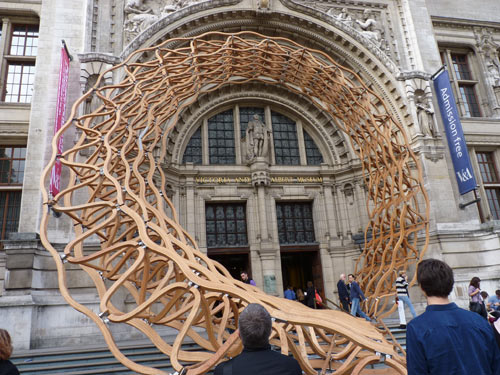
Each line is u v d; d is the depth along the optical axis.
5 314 12.33
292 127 23.42
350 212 21.38
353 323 7.08
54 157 8.66
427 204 14.04
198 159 21.42
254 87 22.59
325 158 22.69
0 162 18.14
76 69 17.38
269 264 19.73
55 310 13.30
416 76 21.09
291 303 7.36
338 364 6.70
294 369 2.50
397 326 12.62
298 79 16.20
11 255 13.45
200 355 6.43
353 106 16.16
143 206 7.79
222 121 22.56
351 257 20.42
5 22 19.61
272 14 20.95
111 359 10.02
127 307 14.39
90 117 10.27
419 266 2.75
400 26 23.08
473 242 18.91
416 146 20.11
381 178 15.81
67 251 6.93
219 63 14.12
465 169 19.50
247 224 20.77
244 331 2.60
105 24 18.53
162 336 13.72
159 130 12.81
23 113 18.19
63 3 18.45
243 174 21.20
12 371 3.14
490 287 17.61
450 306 2.54
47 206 7.79
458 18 25.05
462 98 24.41
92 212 9.45
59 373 8.99
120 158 9.94
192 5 19.69
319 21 21.56
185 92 13.95
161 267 9.64
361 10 23.09
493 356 2.36
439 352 2.32
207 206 20.88
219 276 7.00
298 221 21.81
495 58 25.19
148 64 12.70
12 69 19.52
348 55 21.95
